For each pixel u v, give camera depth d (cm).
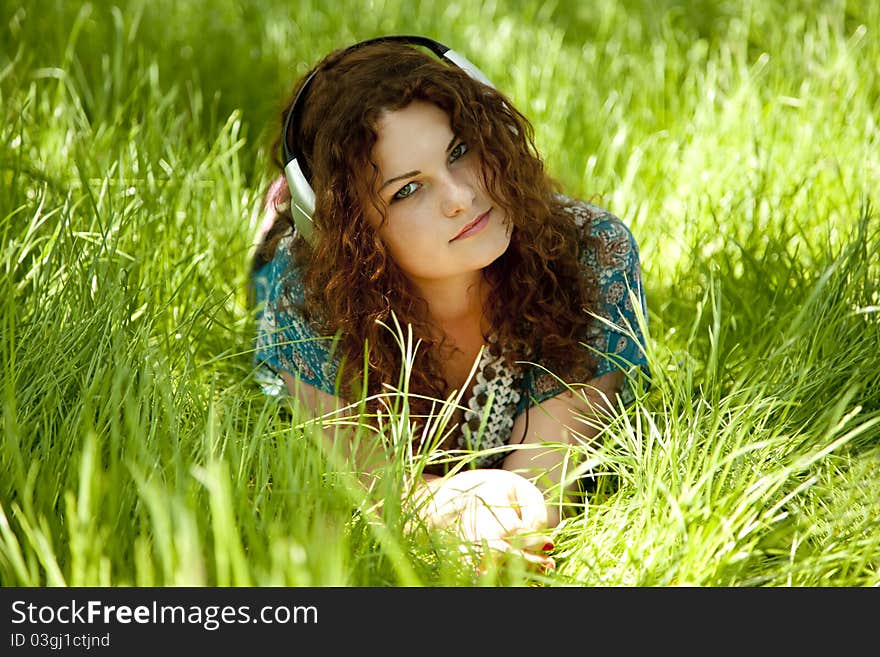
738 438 294
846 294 366
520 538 293
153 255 421
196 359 399
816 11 718
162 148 509
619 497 306
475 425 357
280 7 744
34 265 368
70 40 582
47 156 476
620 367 335
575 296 345
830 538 285
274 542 259
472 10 752
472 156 309
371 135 301
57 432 309
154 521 250
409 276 336
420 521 285
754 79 601
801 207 487
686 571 267
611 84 645
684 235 459
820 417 323
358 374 344
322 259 325
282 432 297
